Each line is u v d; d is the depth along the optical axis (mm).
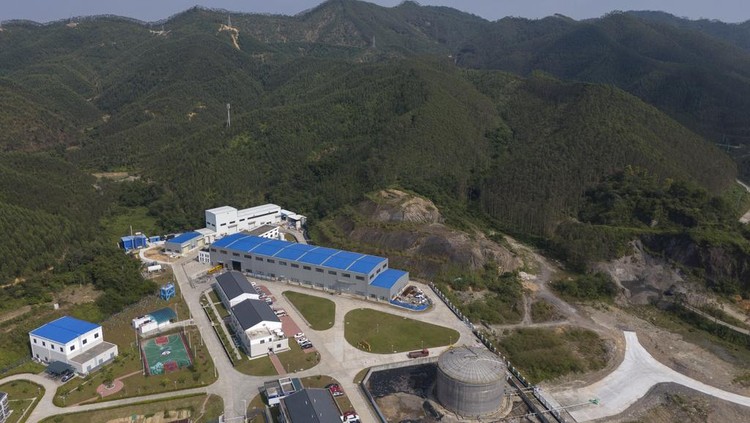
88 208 164875
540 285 134625
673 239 140250
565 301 126500
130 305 114250
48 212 145125
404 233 146000
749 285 126000
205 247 150125
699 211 153125
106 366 90812
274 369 91062
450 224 159500
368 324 108312
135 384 86000
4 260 109750
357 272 120688
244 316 101375
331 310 114375
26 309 103562
